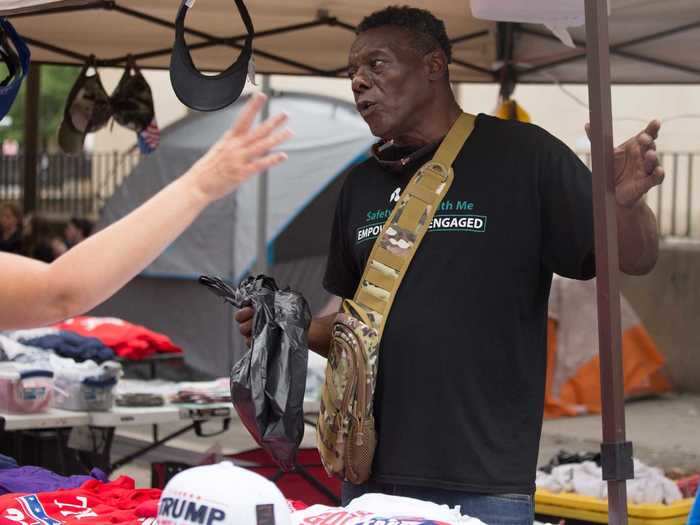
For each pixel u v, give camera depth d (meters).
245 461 7.45
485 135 3.90
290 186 14.96
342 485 4.09
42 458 7.47
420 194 3.87
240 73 3.75
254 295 3.88
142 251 2.70
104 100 7.59
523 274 3.76
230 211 14.77
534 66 7.47
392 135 4.00
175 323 15.19
